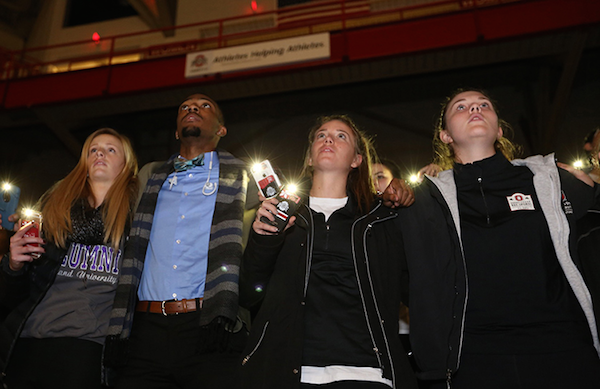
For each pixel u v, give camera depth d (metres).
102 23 12.40
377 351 1.53
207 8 11.56
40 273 1.95
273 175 1.72
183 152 2.36
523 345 1.50
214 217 2.00
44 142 9.23
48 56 12.23
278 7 11.02
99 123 8.98
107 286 1.97
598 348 1.51
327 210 1.92
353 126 2.25
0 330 1.88
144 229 2.02
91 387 1.78
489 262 1.64
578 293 1.54
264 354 1.55
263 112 8.54
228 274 1.80
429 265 1.72
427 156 7.68
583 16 6.23
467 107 2.00
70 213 2.08
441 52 6.68
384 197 1.86
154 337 1.79
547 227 1.67
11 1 12.32
